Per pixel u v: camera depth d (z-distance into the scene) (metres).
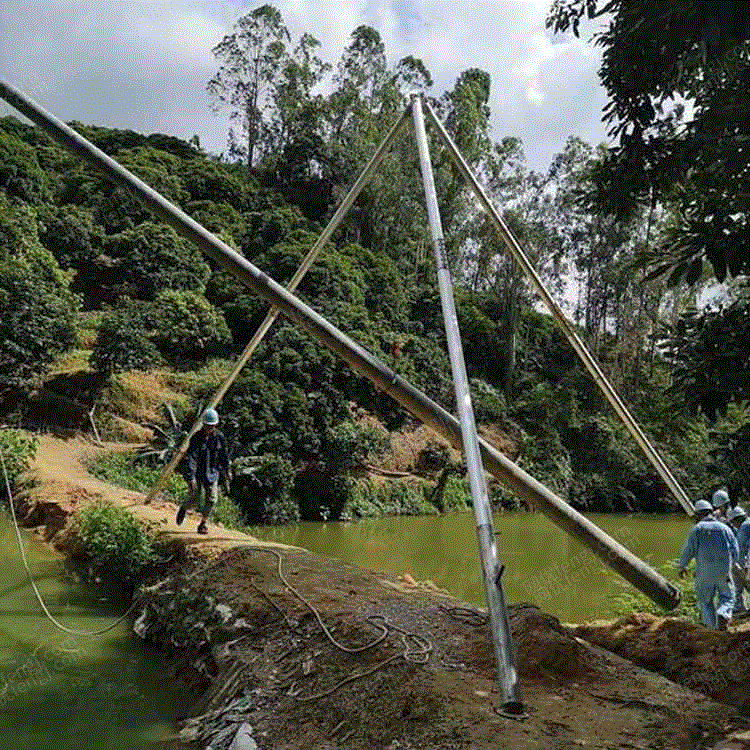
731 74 5.12
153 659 7.86
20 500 15.32
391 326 38.28
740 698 5.61
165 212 8.54
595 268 42.69
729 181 5.11
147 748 5.77
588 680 5.68
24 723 6.21
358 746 4.93
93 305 31.77
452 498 30.06
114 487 16.05
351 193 10.38
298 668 6.23
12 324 22.36
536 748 4.44
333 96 52.84
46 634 8.55
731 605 8.28
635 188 6.73
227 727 5.69
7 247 26.42
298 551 9.62
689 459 21.52
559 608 13.30
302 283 35.28
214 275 35.09
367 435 27.47
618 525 28.28
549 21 6.45
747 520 9.62
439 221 8.55
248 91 55.69
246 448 24.20
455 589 14.89
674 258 5.58
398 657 5.90
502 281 43.62
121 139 44.97
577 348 10.05
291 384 27.27
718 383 5.36
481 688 5.37
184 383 26.58
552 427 35.88
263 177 49.31
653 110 6.40
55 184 38.03
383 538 22.05
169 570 9.67
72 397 23.94
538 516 29.27
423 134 9.42
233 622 7.37
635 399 37.53
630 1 5.53
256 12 55.44
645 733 4.71
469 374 39.28
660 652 6.46
